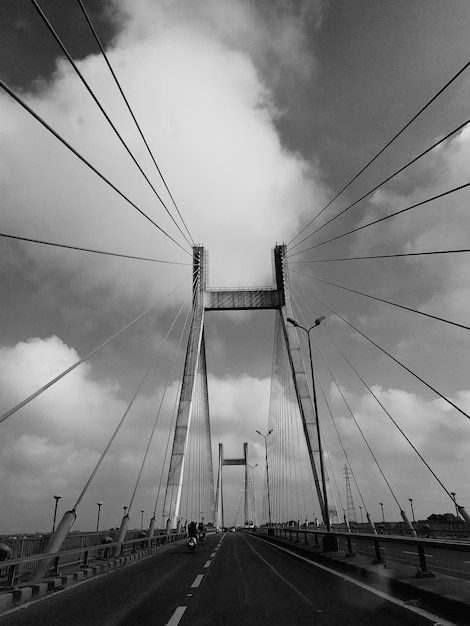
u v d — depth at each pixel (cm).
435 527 3875
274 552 2312
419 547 975
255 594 981
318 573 1306
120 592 1086
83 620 768
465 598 698
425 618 671
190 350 7175
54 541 1348
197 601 920
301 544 2489
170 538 4006
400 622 657
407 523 3606
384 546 2833
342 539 3662
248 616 756
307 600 877
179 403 6738
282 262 7794
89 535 1956
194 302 7506
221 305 7556
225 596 970
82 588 1182
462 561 1695
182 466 6166
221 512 13912
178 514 5831
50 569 1337
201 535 3928
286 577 1254
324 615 734
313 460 5700
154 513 3219
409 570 1098
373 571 1083
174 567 1694
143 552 2405
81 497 1795
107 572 1585
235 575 1354
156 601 937
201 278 7694
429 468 3005
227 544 3447
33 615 829
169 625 711
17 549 1416
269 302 7612
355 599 858
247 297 7619
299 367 6681
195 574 1423
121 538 2150
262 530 6750
